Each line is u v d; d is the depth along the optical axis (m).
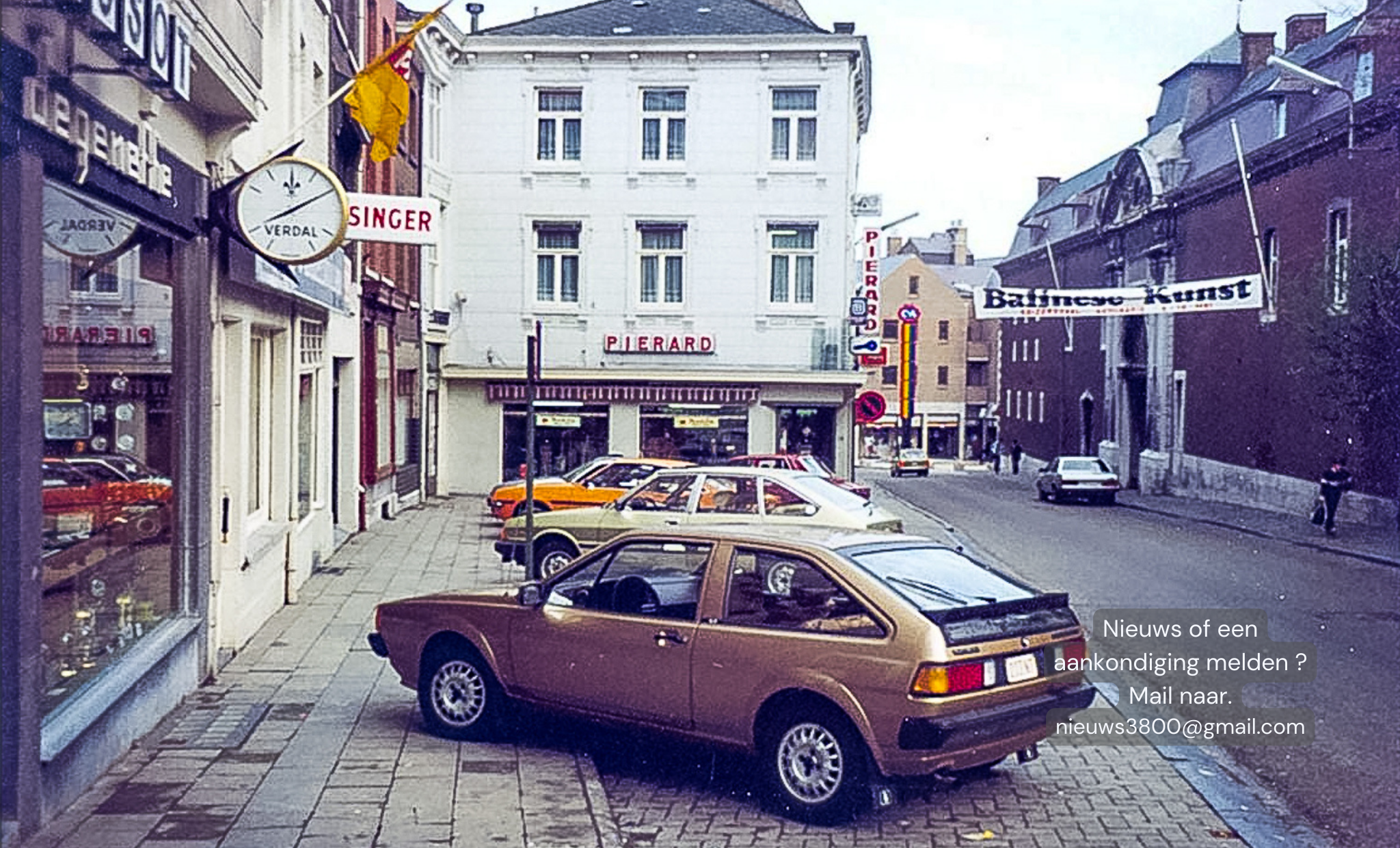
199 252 9.64
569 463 33.94
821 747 7.19
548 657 8.24
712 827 7.20
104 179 7.34
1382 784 8.23
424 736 8.76
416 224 16.31
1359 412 25.06
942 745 6.75
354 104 11.71
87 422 7.62
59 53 6.52
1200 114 46.94
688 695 7.60
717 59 33.09
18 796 6.18
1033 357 67.38
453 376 33.62
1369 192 29.38
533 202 33.59
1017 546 24.33
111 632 8.17
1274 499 35.44
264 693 9.92
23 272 6.17
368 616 13.68
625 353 33.66
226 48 9.20
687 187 33.34
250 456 13.36
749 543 7.66
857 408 26.23
